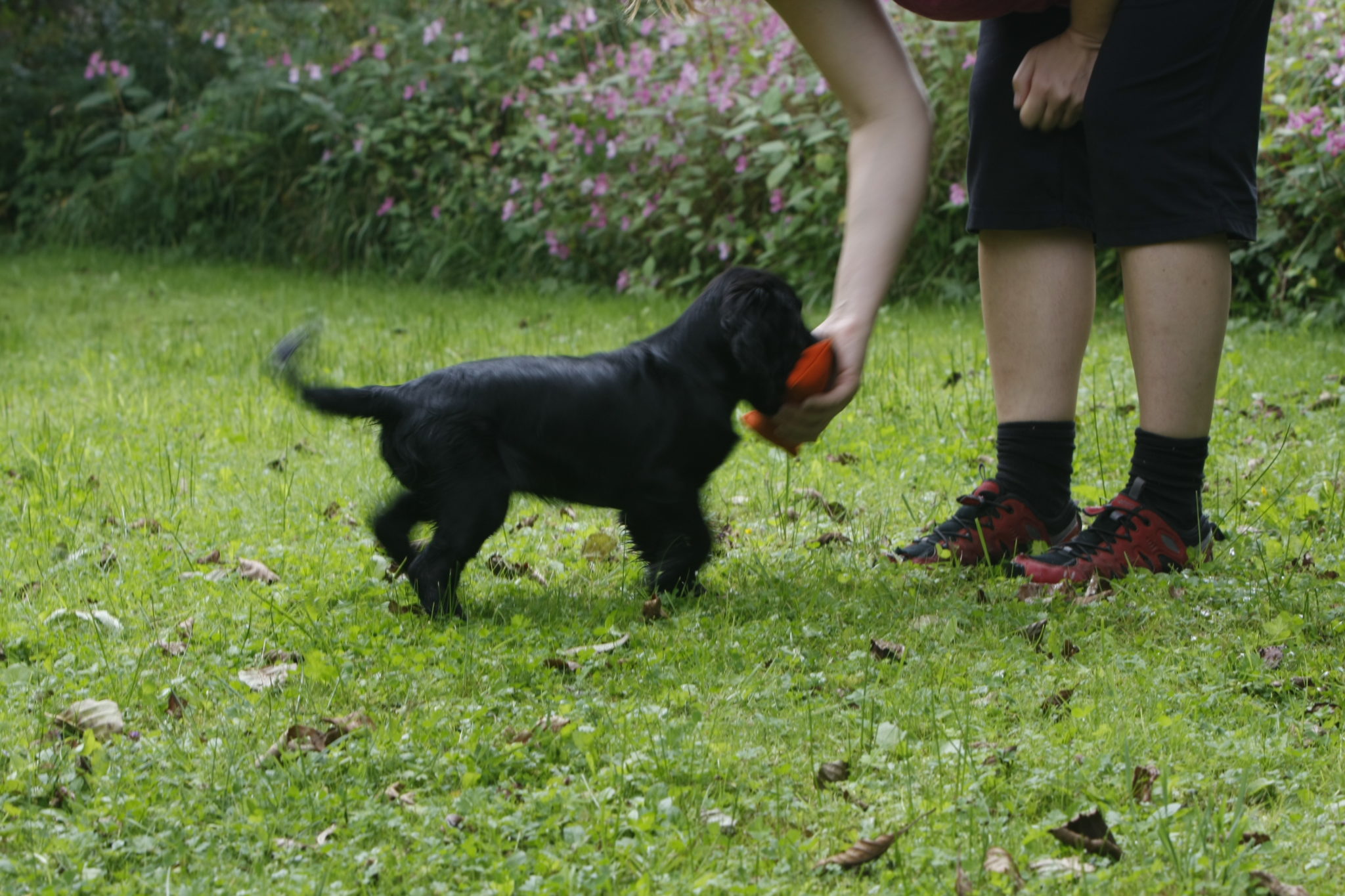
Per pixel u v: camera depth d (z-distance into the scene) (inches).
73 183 601.9
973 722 110.4
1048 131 147.6
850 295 132.0
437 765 103.7
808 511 182.1
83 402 262.7
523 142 449.4
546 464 143.1
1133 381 256.1
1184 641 129.0
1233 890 83.0
